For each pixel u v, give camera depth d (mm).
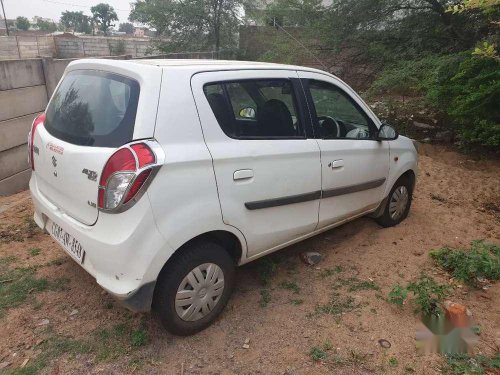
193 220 2551
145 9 19250
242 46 17703
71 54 29172
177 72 2592
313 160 3316
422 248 4164
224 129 2764
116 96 2588
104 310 3037
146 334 2811
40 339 2732
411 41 10156
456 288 3465
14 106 5395
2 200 5031
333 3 11352
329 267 3746
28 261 3621
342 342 2791
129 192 2324
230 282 2947
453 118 7895
